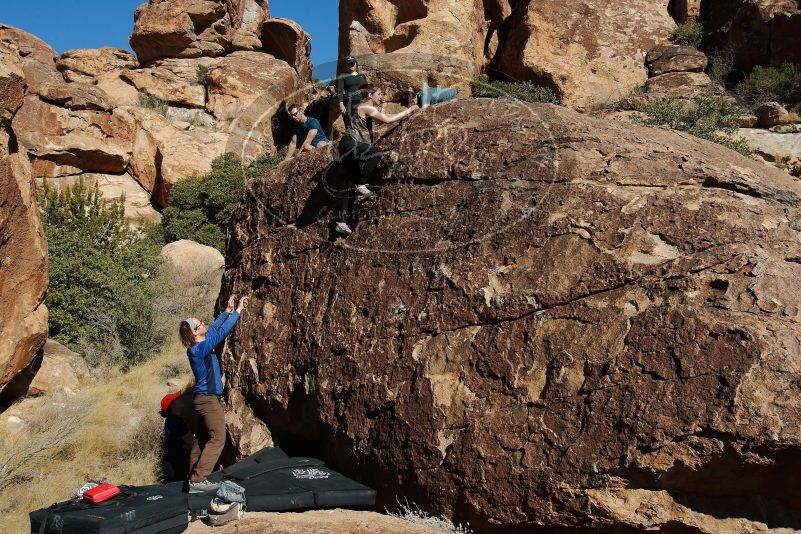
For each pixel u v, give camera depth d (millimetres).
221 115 29938
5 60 8664
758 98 16438
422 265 5383
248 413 6461
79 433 8227
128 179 23859
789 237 4512
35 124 22531
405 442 4914
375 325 5430
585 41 17188
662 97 15305
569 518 4133
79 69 33562
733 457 3732
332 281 5980
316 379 5699
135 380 10336
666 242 4527
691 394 3898
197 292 14602
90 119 23453
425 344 5074
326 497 4941
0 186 8219
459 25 16797
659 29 17781
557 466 4211
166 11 32250
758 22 17000
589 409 4203
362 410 5262
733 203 4641
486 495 4445
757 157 14477
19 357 8750
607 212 4789
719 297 4121
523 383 4543
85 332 11766
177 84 31031
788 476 3756
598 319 4418
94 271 12609
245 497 4816
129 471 7504
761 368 3770
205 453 5559
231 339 6926
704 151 5836
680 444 3857
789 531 3828
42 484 7180
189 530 4656
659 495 3965
